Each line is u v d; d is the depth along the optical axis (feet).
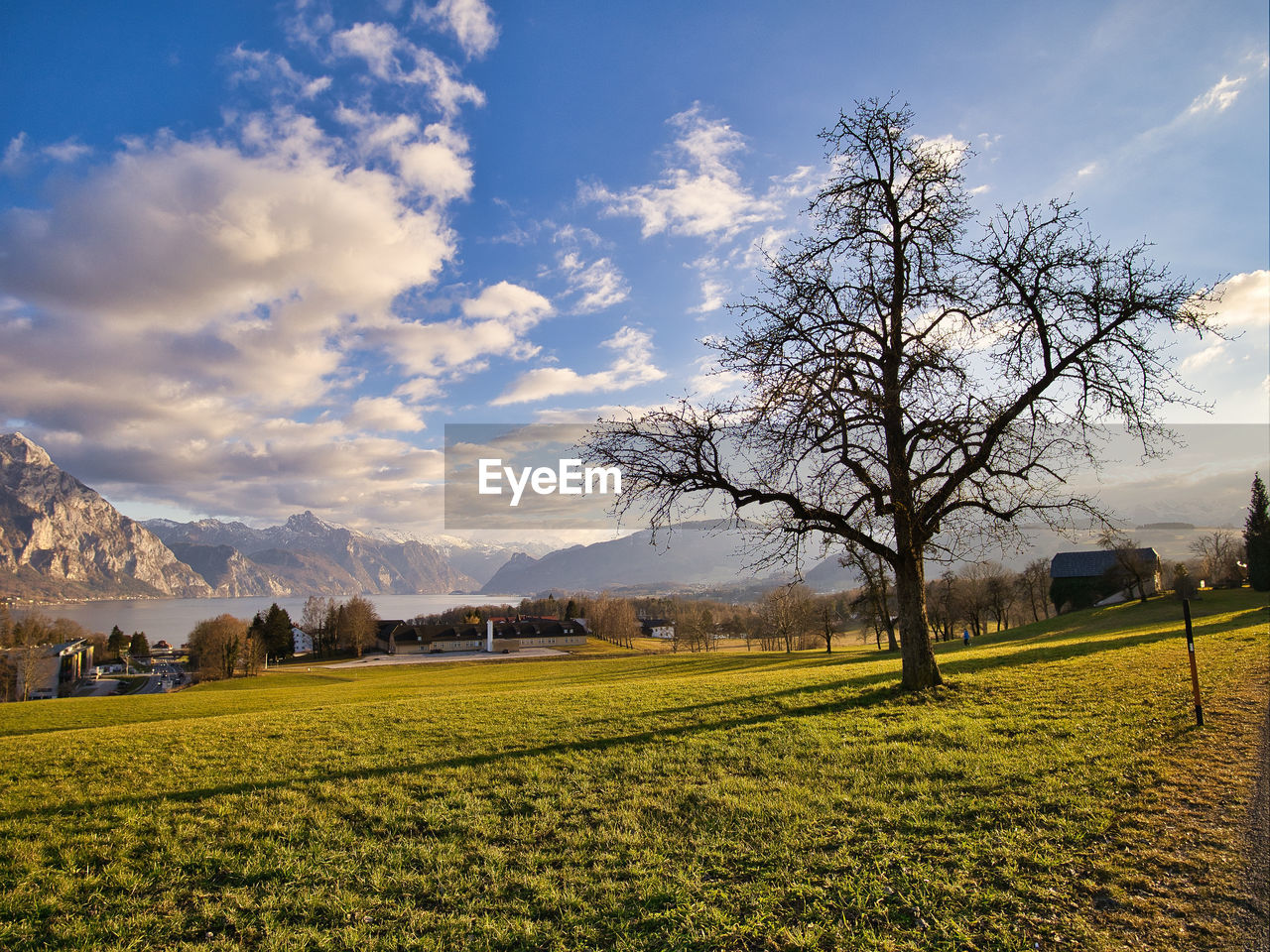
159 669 450.30
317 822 29.04
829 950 17.93
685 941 18.67
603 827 27.40
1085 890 20.21
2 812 32.01
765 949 18.21
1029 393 51.96
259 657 325.01
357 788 33.76
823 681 66.59
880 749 36.96
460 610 606.96
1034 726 40.01
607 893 21.80
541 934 19.53
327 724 52.70
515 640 464.24
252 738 48.03
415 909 21.36
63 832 28.99
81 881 24.07
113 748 46.09
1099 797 27.35
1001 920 18.81
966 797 28.55
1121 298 50.70
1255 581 211.20
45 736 52.21
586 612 585.63
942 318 54.54
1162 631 108.06
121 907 22.13
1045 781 29.71
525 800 31.07
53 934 20.48
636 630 470.39
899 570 55.77
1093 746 34.73
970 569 234.79
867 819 26.86
